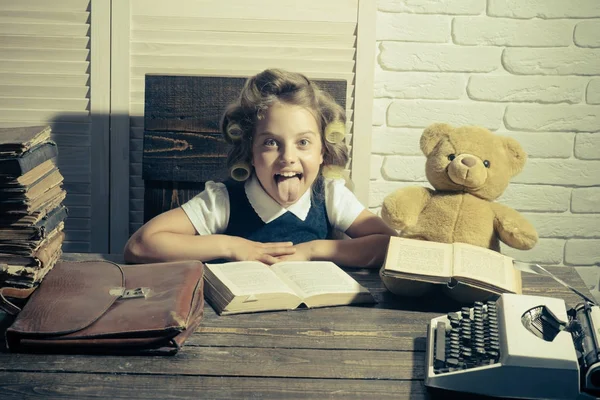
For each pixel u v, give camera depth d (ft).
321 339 4.61
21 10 7.23
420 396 4.00
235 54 7.36
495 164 5.58
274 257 5.87
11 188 4.57
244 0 7.28
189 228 6.25
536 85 7.71
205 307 5.04
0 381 4.00
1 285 4.71
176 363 4.25
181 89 7.16
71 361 4.24
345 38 7.39
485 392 3.92
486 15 7.56
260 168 6.19
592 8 7.57
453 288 5.17
